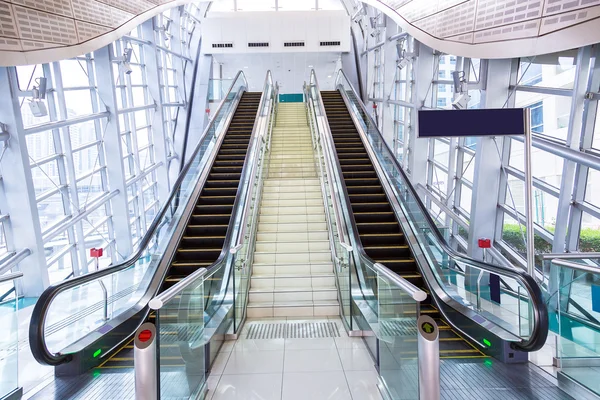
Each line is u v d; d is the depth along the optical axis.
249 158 8.70
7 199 7.54
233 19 18.34
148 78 14.04
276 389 3.65
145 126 14.11
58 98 9.05
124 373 3.87
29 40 6.98
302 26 18.47
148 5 11.73
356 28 20.02
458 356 4.21
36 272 7.76
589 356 3.28
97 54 10.43
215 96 17.17
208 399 3.48
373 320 4.27
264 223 8.12
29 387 3.99
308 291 6.26
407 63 11.73
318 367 4.09
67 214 9.59
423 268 6.12
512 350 3.98
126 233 11.54
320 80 23.06
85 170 10.42
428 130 4.47
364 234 7.16
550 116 7.18
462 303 5.11
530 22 6.19
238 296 5.44
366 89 18.44
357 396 3.52
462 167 10.19
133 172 13.08
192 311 3.32
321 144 9.60
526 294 4.25
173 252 6.66
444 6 8.53
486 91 8.02
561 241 6.70
